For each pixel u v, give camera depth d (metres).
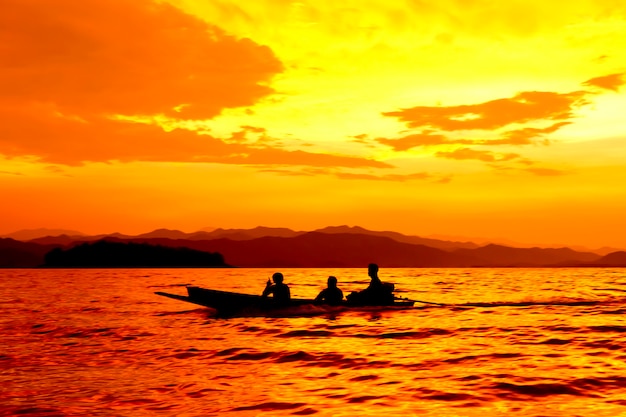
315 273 102.44
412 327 16.83
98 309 24.25
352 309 20.80
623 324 17.77
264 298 20.03
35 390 9.02
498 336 15.05
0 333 16.36
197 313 21.94
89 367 10.98
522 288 44.31
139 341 14.46
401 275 91.25
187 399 8.36
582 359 11.57
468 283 55.16
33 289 42.19
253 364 11.16
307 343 13.78
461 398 8.29
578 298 31.62
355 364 11.08
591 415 7.35
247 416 7.45
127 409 7.84
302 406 7.90
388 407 7.82
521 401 8.09
